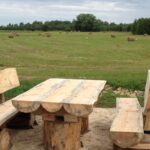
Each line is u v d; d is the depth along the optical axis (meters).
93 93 6.89
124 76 15.23
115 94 11.90
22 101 6.27
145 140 6.21
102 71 17.95
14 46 36.41
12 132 8.22
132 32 91.31
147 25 85.62
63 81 8.36
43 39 50.88
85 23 118.88
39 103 6.20
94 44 41.66
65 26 120.00
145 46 39.25
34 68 19.66
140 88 12.72
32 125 8.60
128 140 5.98
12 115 7.06
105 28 120.62
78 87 7.54
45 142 6.93
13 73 8.89
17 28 117.75
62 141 6.72
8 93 11.54
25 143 7.46
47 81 8.37
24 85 12.59
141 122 6.59
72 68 19.86
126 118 6.89
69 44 40.97
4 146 6.85
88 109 6.02
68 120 6.68
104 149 7.18
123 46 38.88
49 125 6.74
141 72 17.12
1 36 56.97
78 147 6.96
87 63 22.75
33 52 30.09
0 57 25.11
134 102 8.40
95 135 8.09
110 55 28.58
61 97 6.52
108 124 8.98
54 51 31.48
